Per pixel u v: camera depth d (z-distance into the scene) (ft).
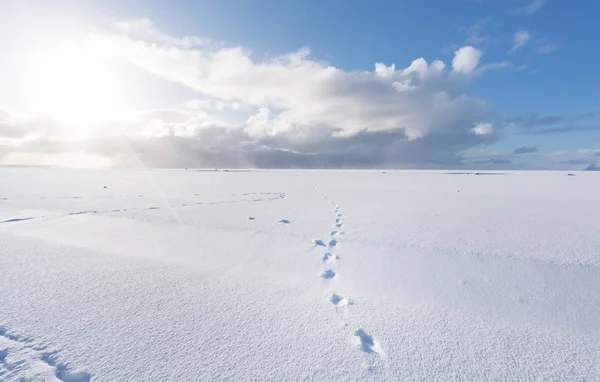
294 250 15.80
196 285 11.18
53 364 6.83
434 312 9.32
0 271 12.29
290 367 6.79
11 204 30.96
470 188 55.83
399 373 6.64
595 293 10.62
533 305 9.80
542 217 25.09
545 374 6.66
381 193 46.26
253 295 10.37
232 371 6.64
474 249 15.85
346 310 9.38
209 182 73.05
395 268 13.17
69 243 16.65
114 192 44.93
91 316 8.87
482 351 7.43
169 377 6.44
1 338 7.75
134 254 14.83
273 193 45.88
